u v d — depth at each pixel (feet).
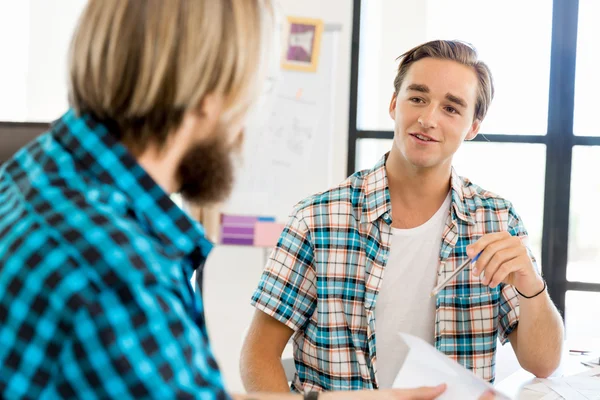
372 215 4.51
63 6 10.12
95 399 1.71
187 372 1.80
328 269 4.49
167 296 1.82
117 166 2.02
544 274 9.87
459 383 2.99
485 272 4.20
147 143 2.08
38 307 1.73
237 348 9.78
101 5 2.07
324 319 4.46
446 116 4.32
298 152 9.62
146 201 2.02
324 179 9.67
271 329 4.54
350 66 9.73
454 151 4.42
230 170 2.31
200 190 2.28
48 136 2.12
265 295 4.47
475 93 4.50
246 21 2.13
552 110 9.83
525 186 10.07
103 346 1.70
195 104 2.06
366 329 4.43
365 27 10.02
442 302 4.48
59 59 10.15
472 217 4.64
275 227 9.55
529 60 9.96
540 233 10.01
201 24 2.03
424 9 10.05
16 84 10.16
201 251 2.19
